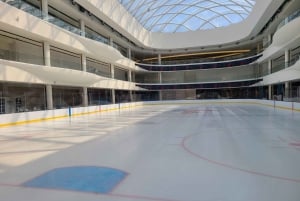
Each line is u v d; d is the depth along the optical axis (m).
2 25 16.20
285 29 21.94
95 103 32.94
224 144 8.76
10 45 19.52
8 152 8.13
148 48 46.09
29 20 17.81
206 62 45.22
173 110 29.75
